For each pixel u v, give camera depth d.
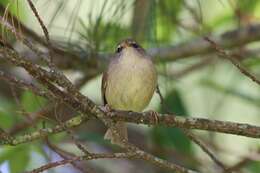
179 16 10.52
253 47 13.67
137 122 7.75
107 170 12.73
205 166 11.11
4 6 9.33
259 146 11.30
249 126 7.36
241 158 11.20
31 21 11.61
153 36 9.07
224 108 13.05
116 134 7.15
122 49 10.27
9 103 11.02
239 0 10.90
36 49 6.86
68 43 9.38
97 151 12.58
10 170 9.79
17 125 9.63
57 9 8.26
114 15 8.67
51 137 9.82
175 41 12.09
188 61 13.09
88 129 12.72
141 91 10.40
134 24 8.98
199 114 12.62
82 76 11.48
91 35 9.16
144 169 12.57
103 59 11.01
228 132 7.43
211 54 11.97
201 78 12.53
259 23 11.48
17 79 6.94
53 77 6.89
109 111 7.70
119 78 10.31
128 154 6.82
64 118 8.05
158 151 11.40
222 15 11.90
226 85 12.55
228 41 11.48
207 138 12.12
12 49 6.94
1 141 7.06
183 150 11.27
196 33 10.65
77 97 7.04
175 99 11.37
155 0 8.48
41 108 7.83
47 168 6.64
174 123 7.59
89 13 8.86
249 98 12.16
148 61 10.34
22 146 9.62
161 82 11.55
